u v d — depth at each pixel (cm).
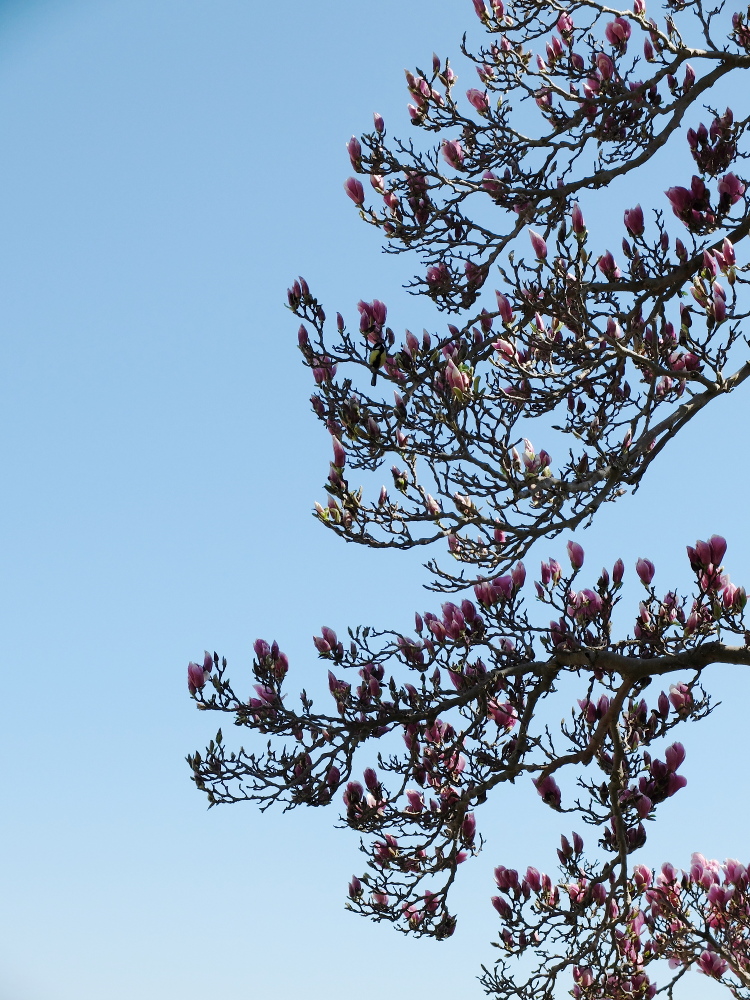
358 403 700
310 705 799
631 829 848
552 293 666
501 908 845
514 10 838
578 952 826
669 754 818
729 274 622
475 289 812
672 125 802
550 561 797
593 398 793
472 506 691
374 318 708
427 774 842
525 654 805
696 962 840
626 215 761
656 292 759
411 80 830
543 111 871
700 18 816
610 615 771
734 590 691
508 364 732
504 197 820
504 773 816
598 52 845
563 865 883
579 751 829
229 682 794
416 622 827
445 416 649
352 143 818
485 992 827
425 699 809
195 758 768
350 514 721
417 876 816
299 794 776
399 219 821
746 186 754
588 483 667
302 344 721
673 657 743
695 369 693
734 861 820
